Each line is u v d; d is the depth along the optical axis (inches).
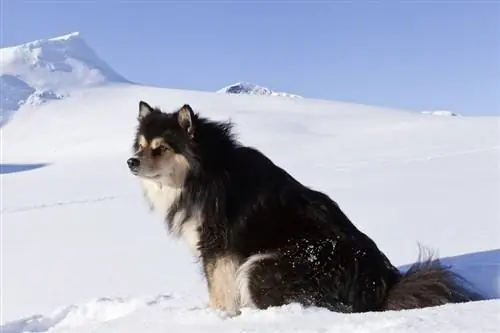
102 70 4665.4
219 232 228.7
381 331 135.9
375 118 2600.9
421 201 491.8
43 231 552.1
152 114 250.8
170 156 237.3
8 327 255.4
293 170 888.3
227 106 3240.7
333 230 220.5
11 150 2773.1
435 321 140.9
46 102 3786.9
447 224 379.6
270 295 218.2
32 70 4320.9
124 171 1258.6
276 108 3142.2
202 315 199.5
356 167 860.6
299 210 225.0
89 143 2608.3
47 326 256.1
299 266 216.8
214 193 230.1
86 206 713.6
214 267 231.0
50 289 329.4
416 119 2288.4
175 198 240.8
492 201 462.0
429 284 203.5
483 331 125.2
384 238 352.8
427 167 759.7
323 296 212.5
